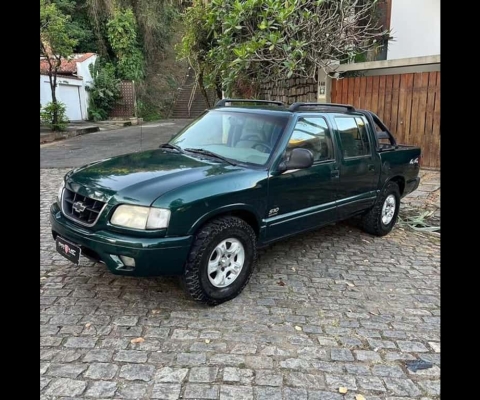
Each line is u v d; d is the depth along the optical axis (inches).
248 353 117.8
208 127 181.2
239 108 182.9
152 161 155.4
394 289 162.1
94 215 130.2
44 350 115.3
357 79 380.2
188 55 453.1
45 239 197.8
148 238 123.1
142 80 1081.4
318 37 335.0
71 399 98.2
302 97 416.8
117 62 1033.5
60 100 816.9
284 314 139.8
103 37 1031.6
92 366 109.9
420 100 352.8
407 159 232.1
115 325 129.0
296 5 325.7
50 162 418.9
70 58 690.2
